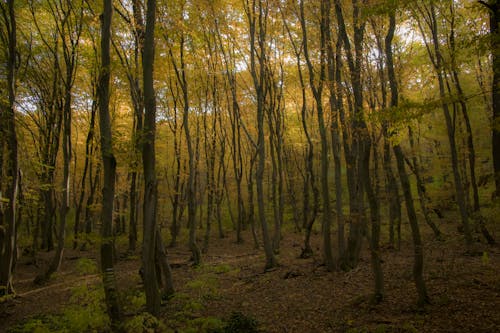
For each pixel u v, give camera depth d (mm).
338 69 11641
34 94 18188
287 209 29500
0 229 11805
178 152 24172
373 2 8680
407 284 9750
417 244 7980
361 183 13328
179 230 27797
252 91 24703
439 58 13508
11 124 11547
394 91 8008
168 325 8547
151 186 7805
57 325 8828
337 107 12359
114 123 19016
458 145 18078
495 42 5582
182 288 12547
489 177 6617
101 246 7207
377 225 8672
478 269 10352
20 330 8664
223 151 27484
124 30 14906
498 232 16969
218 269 15305
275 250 18406
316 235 23875
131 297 10195
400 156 8133
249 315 9133
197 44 18734
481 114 19375
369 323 7469
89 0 13633
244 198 31547
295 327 8000
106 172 7309
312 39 15242
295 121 26641
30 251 19359
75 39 16469
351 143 12289
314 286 11133
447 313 7246
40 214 21406
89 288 10008
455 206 20594
